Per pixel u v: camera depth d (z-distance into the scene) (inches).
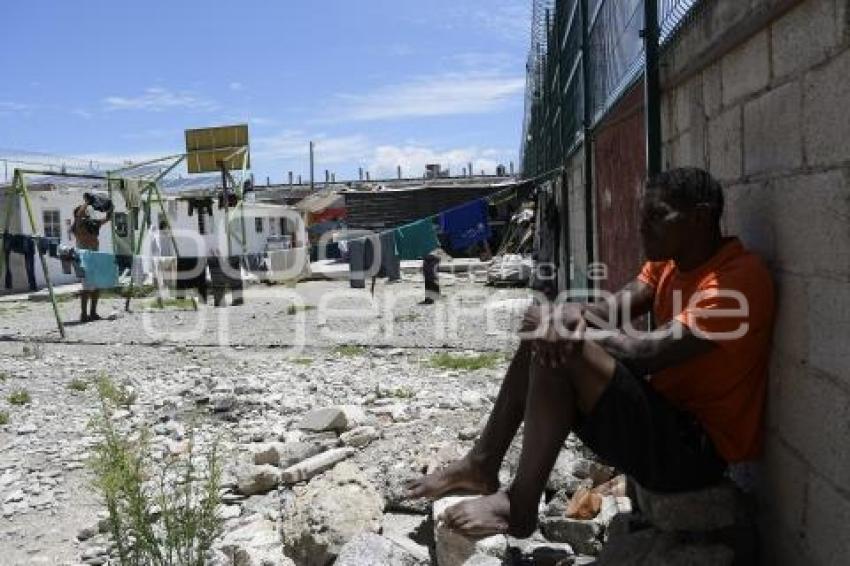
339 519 163.8
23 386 380.2
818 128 94.7
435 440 241.8
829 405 93.6
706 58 139.3
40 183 1023.0
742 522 118.7
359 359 418.6
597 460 177.3
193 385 366.3
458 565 149.9
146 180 691.4
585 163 319.9
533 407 113.9
